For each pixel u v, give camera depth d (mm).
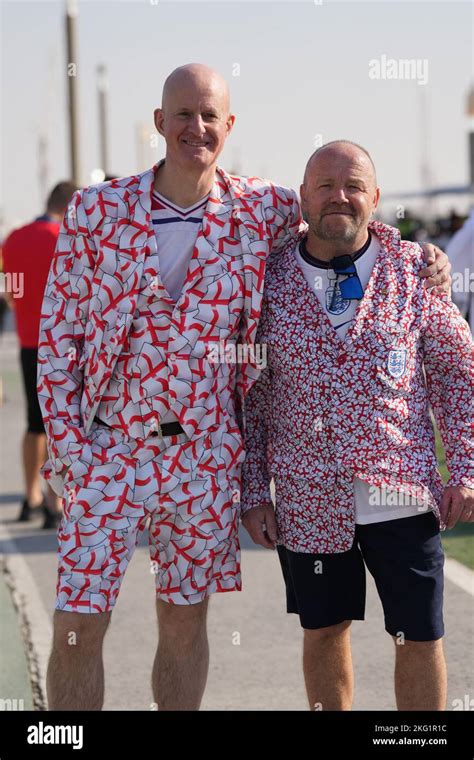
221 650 4945
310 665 3674
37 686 4547
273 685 4508
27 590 5973
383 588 3521
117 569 3512
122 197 3504
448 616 5199
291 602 3764
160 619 3734
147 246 3475
